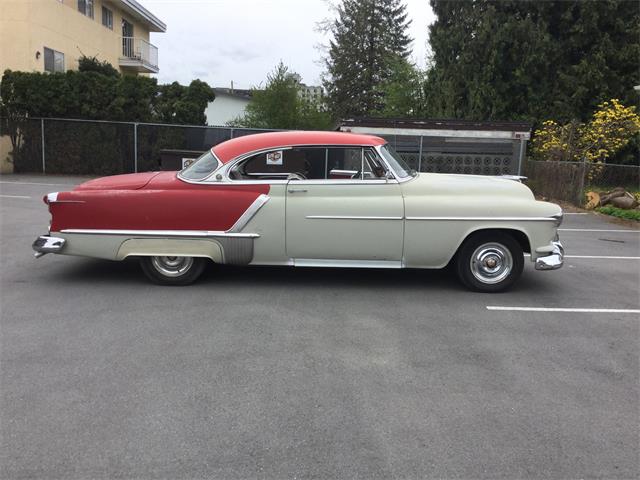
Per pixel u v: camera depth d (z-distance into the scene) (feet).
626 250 31.99
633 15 70.64
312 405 12.28
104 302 19.49
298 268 24.81
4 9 69.15
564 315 19.11
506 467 10.12
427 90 82.02
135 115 71.15
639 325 18.22
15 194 48.78
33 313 18.21
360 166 21.01
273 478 9.70
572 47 71.36
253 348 15.49
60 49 77.36
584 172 52.29
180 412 11.88
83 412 11.84
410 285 22.41
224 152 21.03
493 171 62.08
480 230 21.04
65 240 20.99
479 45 72.23
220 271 24.12
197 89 75.41
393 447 10.69
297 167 21.11
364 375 13.88
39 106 67.62
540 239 20.84
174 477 9.69
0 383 13.14
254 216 20.58
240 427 11.32
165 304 19.36
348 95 159.43
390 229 20.62
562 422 11.78
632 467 10.22
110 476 9.68
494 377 13.94
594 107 70.85
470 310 19.38
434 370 14.28
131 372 13.83
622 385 13.66
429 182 21.11
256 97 105.19
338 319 18.10
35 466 9.94
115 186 21.07
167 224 20.72
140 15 102.68
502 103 71.87
